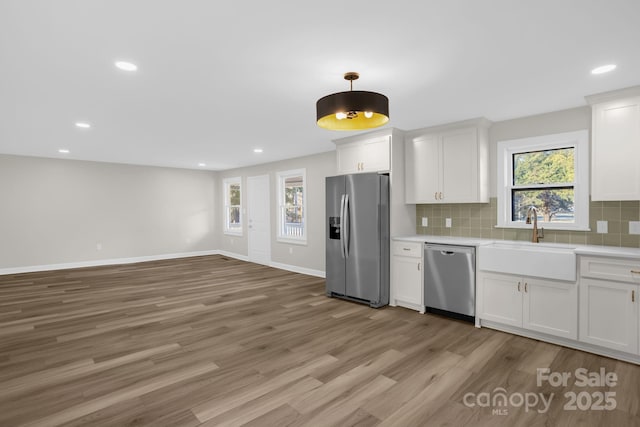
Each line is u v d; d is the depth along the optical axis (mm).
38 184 6410
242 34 1982
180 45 2109
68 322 3572
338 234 4516
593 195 3004
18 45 2082
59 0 1631
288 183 6836
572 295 2822
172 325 3488
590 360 2650
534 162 3705
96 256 7027
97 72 2496
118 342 3043
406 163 4379
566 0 1659
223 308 4082
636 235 3012
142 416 1957
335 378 2398
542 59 2314
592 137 3006
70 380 2367
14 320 3631
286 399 2137
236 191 8344
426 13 1773
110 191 7184
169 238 7992
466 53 2232
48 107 3311
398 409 2033
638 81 2688
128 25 1874
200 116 3660
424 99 3119
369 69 2477
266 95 3008
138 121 3855
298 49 2172
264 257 7270
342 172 4762
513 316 3170
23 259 6297
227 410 2018
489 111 3488
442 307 3701
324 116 2330
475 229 4055
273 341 3068
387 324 3508
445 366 2574
